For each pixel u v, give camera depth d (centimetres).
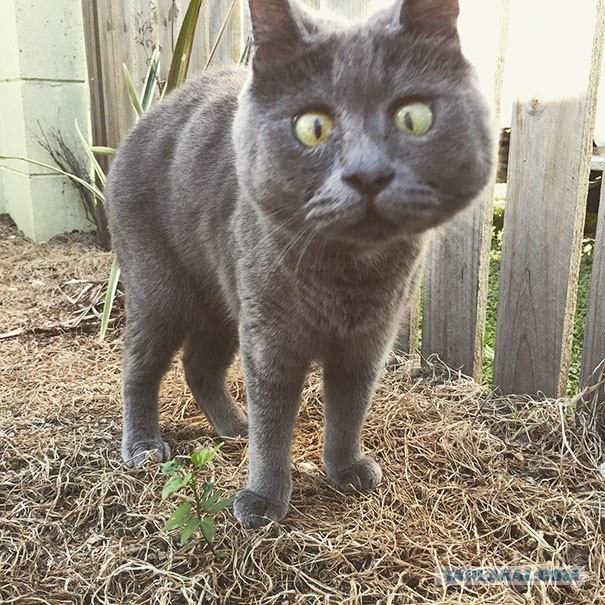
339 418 44
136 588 37
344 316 38
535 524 42
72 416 55
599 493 44
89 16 100
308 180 31
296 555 38
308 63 31
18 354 69
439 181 31
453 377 61
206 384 54
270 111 32
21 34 105
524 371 57
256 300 39
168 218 48
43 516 43
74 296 83
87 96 112
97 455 49
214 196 43
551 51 50
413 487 45
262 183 33
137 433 50
